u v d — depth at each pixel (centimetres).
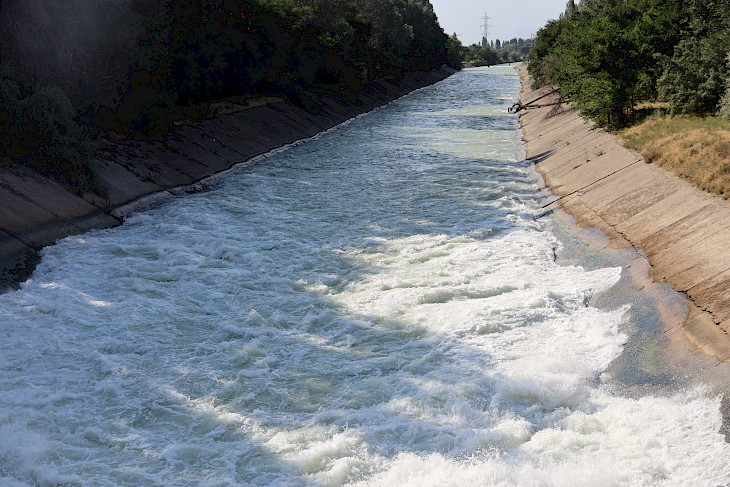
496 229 2555
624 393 1356
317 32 6762
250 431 1259
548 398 1321
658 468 1089
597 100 3650
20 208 2375
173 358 1555
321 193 3259
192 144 3841
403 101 8800
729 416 1193
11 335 1647
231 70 5166
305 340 1650
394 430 1238
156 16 3509
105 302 1869
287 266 2180
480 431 1217
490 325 1669
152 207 2967
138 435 1244
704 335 1436
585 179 2909
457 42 19312
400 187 3362
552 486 1056
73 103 3150
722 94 3216
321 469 1140
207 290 1967
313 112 6062
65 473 1124
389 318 1756
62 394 1371
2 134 2612
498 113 6962
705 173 2234
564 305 1794
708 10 3772
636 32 3753
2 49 2897
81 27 3120
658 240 1995
